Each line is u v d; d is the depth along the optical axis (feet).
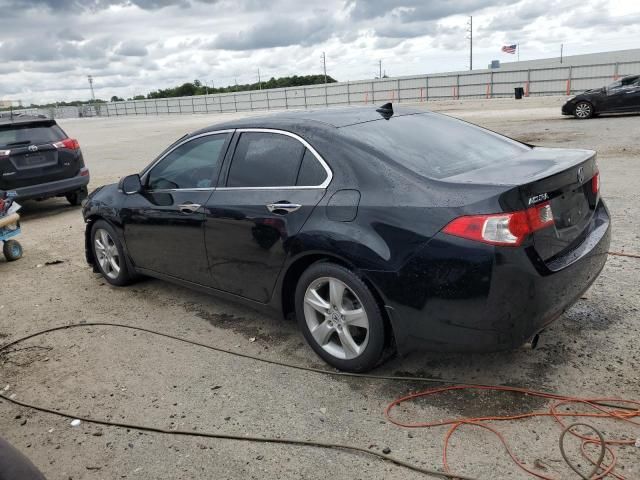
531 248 9.58
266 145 12.92
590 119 61.11
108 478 9.21
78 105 313.53
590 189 11.95
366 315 10.99
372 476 8.78
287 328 14.28
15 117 32.55
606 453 8.86
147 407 11.15
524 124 61.00
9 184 29.45
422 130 12.84
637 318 13.15
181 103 246.06
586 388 10.59
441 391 10.89
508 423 9.78
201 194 14.05
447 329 10.02
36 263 21.79
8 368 13.19
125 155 61.11
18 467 5.98
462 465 8.84
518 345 9.90
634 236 18.99
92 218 18.30
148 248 16.12
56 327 15.33
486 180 10.07
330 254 11.10
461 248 9.55
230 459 9.44
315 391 11.26
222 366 12.57
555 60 213.05
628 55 192.75
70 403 11.51
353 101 192.44
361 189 10.92
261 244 12.46
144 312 15.98
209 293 14.78
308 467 9.09
